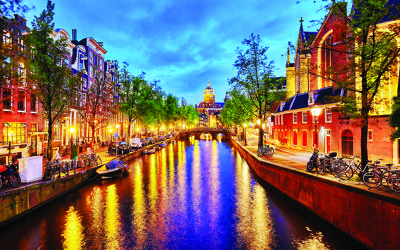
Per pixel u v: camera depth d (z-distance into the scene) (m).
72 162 18.27
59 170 15.51
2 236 10.43
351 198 9.29
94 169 20.09
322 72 12.23
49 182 13.95
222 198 16.12
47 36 15.97
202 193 17.28
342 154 22.14
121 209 14.00
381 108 18.27
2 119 18.06
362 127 11.03
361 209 8.75
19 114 19.83
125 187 18.61
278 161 20.02
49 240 10.25
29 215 12.36
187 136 93.69
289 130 36.31
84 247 9.79
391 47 10.20
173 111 63.16
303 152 28.78
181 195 16.80
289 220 12.35
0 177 11.59
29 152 20.75
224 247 9.90
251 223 12.13
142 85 37.16
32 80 14.74
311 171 13.30
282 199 15.80
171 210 13.96
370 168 10.07
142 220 12.52
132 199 15.79
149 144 45.50
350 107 10.91
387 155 17.78
